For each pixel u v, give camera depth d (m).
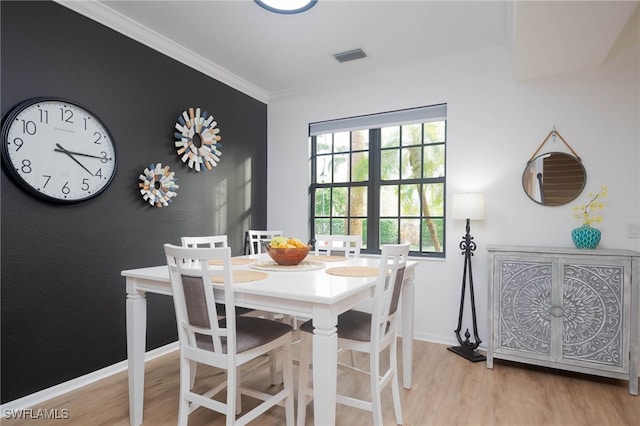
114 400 2.13
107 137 2.41
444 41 2.82
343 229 3.85
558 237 2.73
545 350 2.43
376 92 3.50
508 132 2.92
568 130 2.72
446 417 1.94
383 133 3.69
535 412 2.00
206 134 3.22
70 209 2.24
